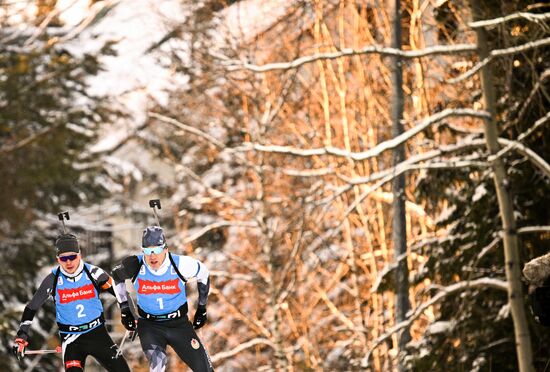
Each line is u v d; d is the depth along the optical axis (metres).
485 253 37.09
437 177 39.78
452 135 40.28
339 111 55.12
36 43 75.62
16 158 69.81
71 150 72.56
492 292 38.41
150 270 18.70
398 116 40.28
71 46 77.94
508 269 34.72
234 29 55.91
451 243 39.31
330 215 56.41
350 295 56.84
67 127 71.19
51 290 19.02
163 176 85.31
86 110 73.25
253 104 56.75
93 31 88.94
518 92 37.97
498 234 37.94
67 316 18.98
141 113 69.44
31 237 71.19
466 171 39.16
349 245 51.53
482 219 38.53
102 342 19.06
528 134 34.47
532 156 34.50
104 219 86.75
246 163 54.59
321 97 56.16
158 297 18.78
